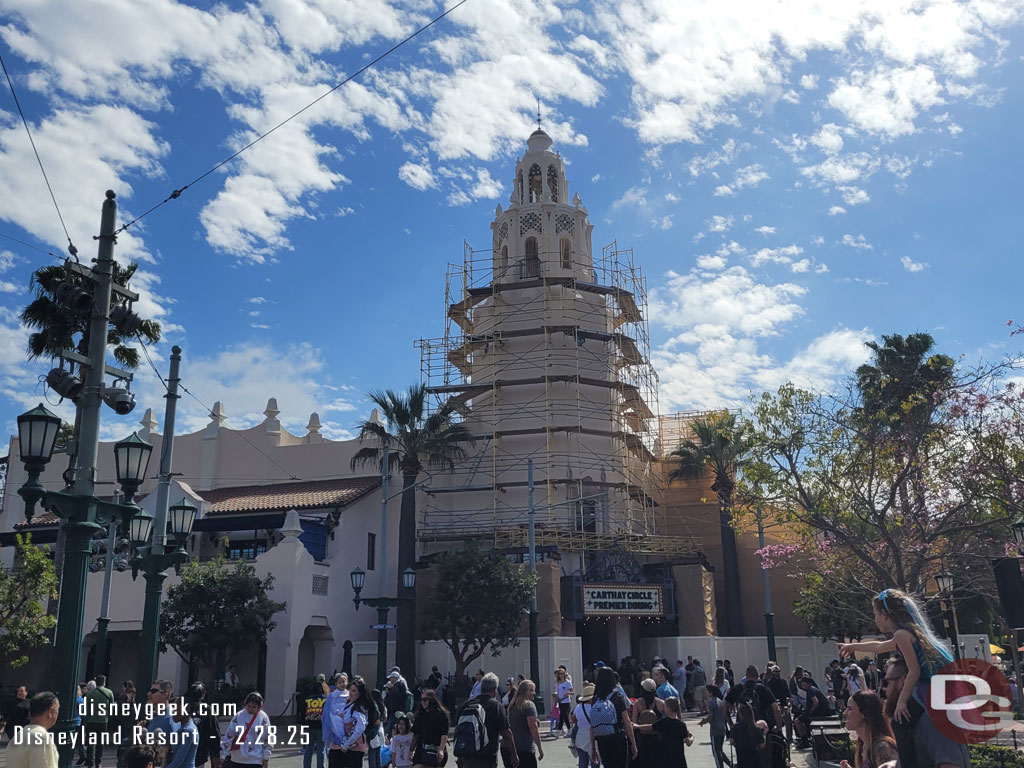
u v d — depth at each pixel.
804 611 42.00
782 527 50.47
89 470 12.36
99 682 21.89
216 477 48.56
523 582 35.72
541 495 47.25
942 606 28.69
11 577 29.30
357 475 46.12
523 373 50.62
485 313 53.16
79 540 11.86
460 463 49.16
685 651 42.34
